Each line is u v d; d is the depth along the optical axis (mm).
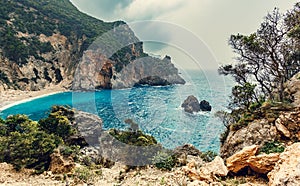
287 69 17406
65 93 67125
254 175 8375
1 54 72625
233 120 16469
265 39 16375
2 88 66875
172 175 9492
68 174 13477
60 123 18953
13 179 13242
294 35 14992
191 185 7730
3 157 15758
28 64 76312
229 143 13508
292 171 6008
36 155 15242
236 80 18516
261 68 18094
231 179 8352
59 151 15469
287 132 11078
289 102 13852
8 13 83250
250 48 16797
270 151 10031
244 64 18328
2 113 41344
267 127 12188
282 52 16438
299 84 14922
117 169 13297
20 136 16344
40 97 60375
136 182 9797
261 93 17891
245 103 16672
